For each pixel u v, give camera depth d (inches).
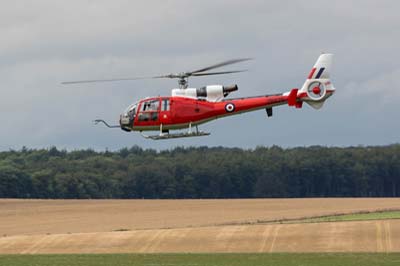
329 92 4773.6
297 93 4753.9
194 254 4618.6
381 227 5310.0
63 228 6353.3
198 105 4643.2
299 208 7731.3
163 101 4640.8
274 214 7037.4
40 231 6127.0
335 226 5393.7
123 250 4840.1
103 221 6914.4
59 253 4761.3
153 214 7495.1
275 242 4963.1
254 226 5492.1
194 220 6688.0
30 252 4825.3
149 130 4670.3
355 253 4591.5
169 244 4977.9
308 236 5098.4
